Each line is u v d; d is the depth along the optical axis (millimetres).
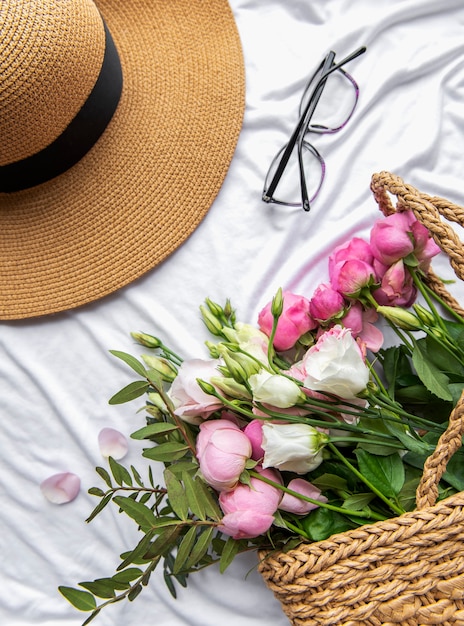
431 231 567
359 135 735
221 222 729
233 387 550
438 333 590
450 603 543
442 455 542
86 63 634
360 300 609
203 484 560
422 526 541
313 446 548
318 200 730
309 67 740
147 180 706
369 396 554
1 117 619
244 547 596
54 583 729
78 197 703
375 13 744
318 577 552
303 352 641
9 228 711
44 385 726
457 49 738
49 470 731
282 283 724
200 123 710
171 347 720
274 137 737
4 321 733
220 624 697
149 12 717
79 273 711
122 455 717
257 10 750
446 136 737
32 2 611
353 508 573
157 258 710
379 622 548
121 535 720
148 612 711
